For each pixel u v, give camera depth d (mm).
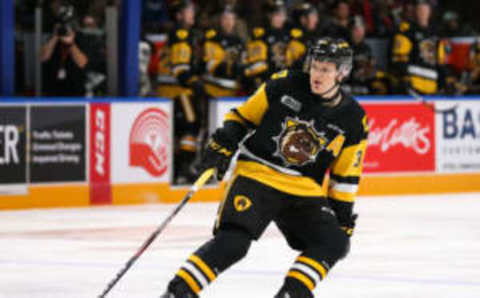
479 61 26531
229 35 23188
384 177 23703
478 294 13086
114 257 15531
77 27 21703
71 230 18078
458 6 31047
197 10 24812
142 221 19219
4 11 20875
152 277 13914
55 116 20625
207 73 23141
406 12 25797
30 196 20516
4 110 20141
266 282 13539
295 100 9875
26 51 22719
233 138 10047
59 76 21625
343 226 10391
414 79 24344
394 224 19359
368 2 26703
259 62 23094
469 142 24516
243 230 9711
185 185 22266
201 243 16922
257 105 9977
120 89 22406
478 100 24562
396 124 23750
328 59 9602
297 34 23359
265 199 9875
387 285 13578
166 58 22438
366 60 24250
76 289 13070
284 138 9938
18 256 15516
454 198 23359
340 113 9938
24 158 20406
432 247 16859
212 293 12766
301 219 10023
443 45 24734
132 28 22109
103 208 20859
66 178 20812
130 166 21406
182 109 22344
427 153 24109
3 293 12781
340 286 13445
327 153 10070
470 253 16344
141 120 21438
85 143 20953
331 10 25281
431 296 12906
